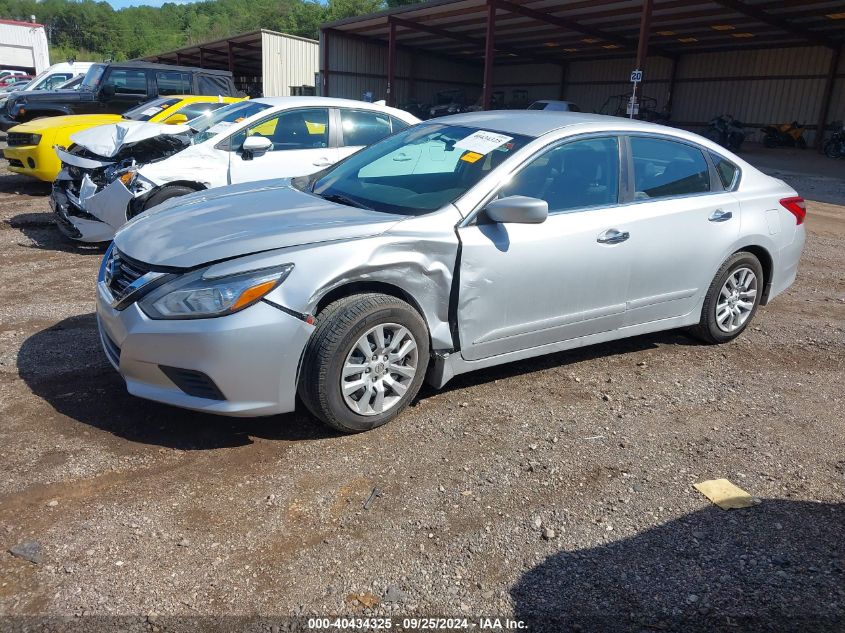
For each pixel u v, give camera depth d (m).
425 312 3.63
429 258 3.56
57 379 4.02
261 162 7.12
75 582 2.45
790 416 4.04
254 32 32.34
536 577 2.60
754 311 5.20
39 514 2.81
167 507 2.90
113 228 6.84
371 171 4.41
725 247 4.75
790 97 27.55
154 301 3.20
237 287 3.15
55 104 13.12
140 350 3.22
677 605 2.49
